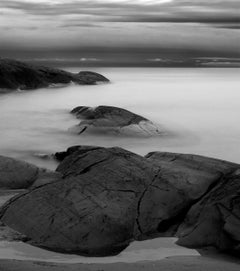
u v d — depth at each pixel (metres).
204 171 12.21
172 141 25.36
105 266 7.81
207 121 33.03
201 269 7.75
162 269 7.63
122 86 70.88
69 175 12.45
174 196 11.05
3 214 10.95
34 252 9.21
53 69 63.53
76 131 26.39
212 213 10.12
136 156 13.00
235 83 84.69
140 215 10.52
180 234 10.15
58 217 10.29
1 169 14.26
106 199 10.80
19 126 30.17
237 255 9.10
